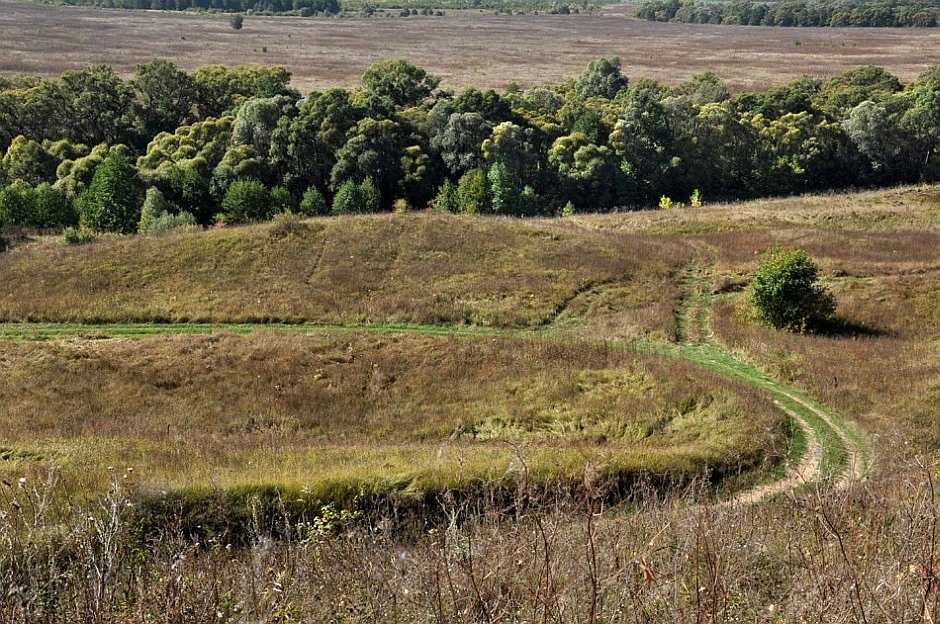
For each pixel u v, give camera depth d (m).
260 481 13.39
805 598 6.29
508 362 25.77
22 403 22.92
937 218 44.41
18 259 34.97
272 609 6.61
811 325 27.81
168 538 9.51
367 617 6.58
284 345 27.36
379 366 25.83
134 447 18.66
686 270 35.62
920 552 6.32
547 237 38.66
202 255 35.28
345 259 35.44
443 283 33.44
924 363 23.52
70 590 7.09
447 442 20.55
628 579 6.18
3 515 7.94
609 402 22.28
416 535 11.94
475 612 6.03
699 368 24.55
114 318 30.52
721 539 7.58
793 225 44.41
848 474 16.33
